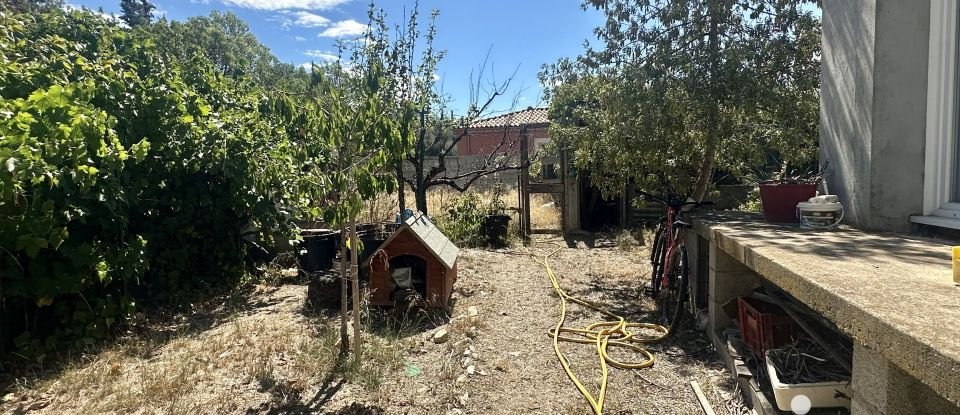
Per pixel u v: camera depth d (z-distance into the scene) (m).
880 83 3.20
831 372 2.81
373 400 3.23
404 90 8.22
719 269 3.97
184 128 5.63
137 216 5.46
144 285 5.36
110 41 5.93
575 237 10.17
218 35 36.22
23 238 3.71
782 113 5.17
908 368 1.39
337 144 3.49
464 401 3.22
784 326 3.18
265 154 6.07
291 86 7.16
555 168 11.95
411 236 4.93
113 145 4.44
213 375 3.59
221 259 6.10
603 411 3.08
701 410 3.08
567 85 6.76
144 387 3.40
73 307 4.33
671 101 5.01
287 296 5.83
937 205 3.09
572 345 4.20
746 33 5.50
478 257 7.95
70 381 3.53
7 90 4.16
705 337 4.28
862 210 3.41
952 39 3.00
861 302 1.69
